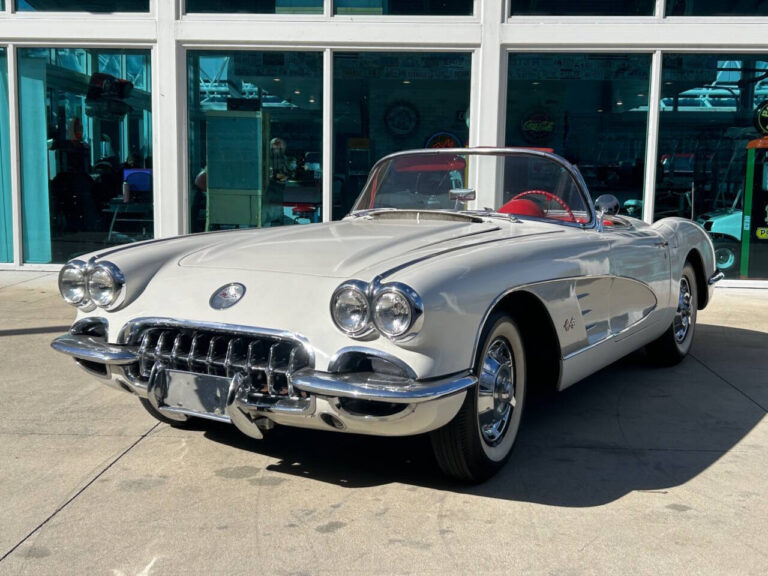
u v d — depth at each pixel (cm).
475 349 280
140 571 236
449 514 279
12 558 243
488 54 814
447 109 835
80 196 881
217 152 855
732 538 261
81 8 850
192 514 277
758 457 338
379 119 843
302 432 370
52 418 382
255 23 826
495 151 406
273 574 236
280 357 277
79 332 323
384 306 256
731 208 830
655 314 443
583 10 814
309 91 843
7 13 852
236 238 367
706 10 806
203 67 845
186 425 370
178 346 294
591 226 397
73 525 267
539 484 307
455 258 287
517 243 324
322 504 287
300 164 852
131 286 312
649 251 427
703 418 394
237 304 286
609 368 502
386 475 317
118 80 856
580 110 827
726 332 611
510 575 236
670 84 820
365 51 834
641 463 331
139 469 319
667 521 274
